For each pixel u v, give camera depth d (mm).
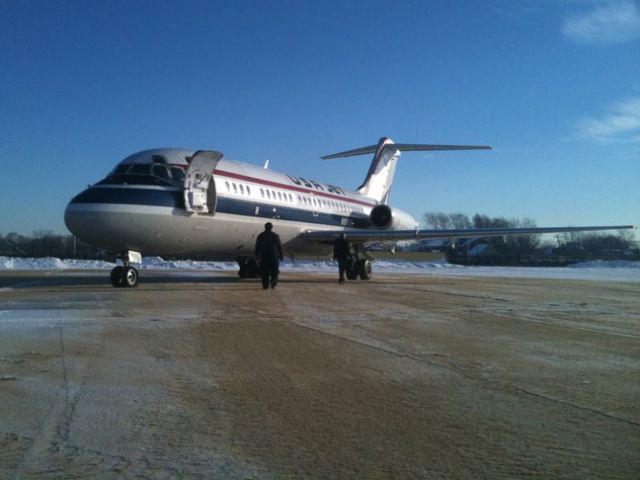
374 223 27047
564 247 70875
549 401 4711
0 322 8789
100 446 3633
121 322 8859
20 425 4004
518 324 9141
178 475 3215
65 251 58125
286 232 21719
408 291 16016
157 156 17016
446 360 6277
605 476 3238
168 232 16609
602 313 10781
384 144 31766
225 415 4289
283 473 3254
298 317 9664
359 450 3609
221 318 9430
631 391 5035
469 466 3365
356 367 5906
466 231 21516
